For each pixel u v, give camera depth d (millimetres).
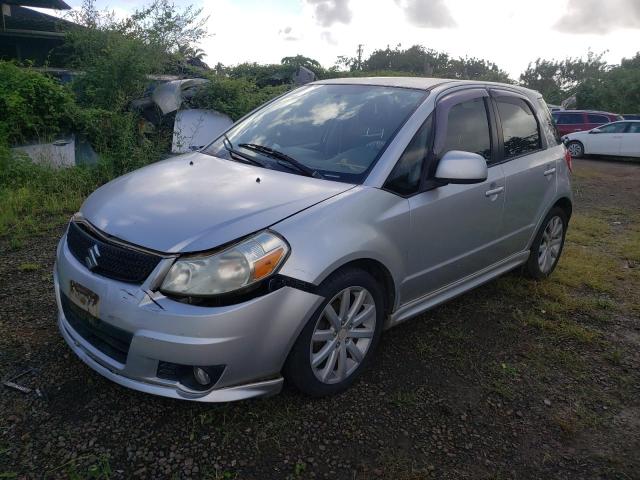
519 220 4266
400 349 3537
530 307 4340
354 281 2857
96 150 8852
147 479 2328
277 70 16391
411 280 3303
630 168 16094
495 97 4148
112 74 10367
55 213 6062
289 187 2971
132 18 11586
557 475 2557
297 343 2678
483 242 3895
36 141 8422
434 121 3475
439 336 3754
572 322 4145
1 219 5535
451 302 4328
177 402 2807
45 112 8625
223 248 2482
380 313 3123
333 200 2863
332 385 2926
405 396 3004
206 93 11039
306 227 2672
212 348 2412
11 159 7309
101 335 2646
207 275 2430
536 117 4613
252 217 2641
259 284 2490
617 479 2557
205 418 2697
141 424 2641
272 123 3869
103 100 10250
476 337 3789
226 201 2803
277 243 2561
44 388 2854
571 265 5367
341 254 2717
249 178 3111
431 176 3346
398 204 3113
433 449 2650
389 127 3379
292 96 4176
